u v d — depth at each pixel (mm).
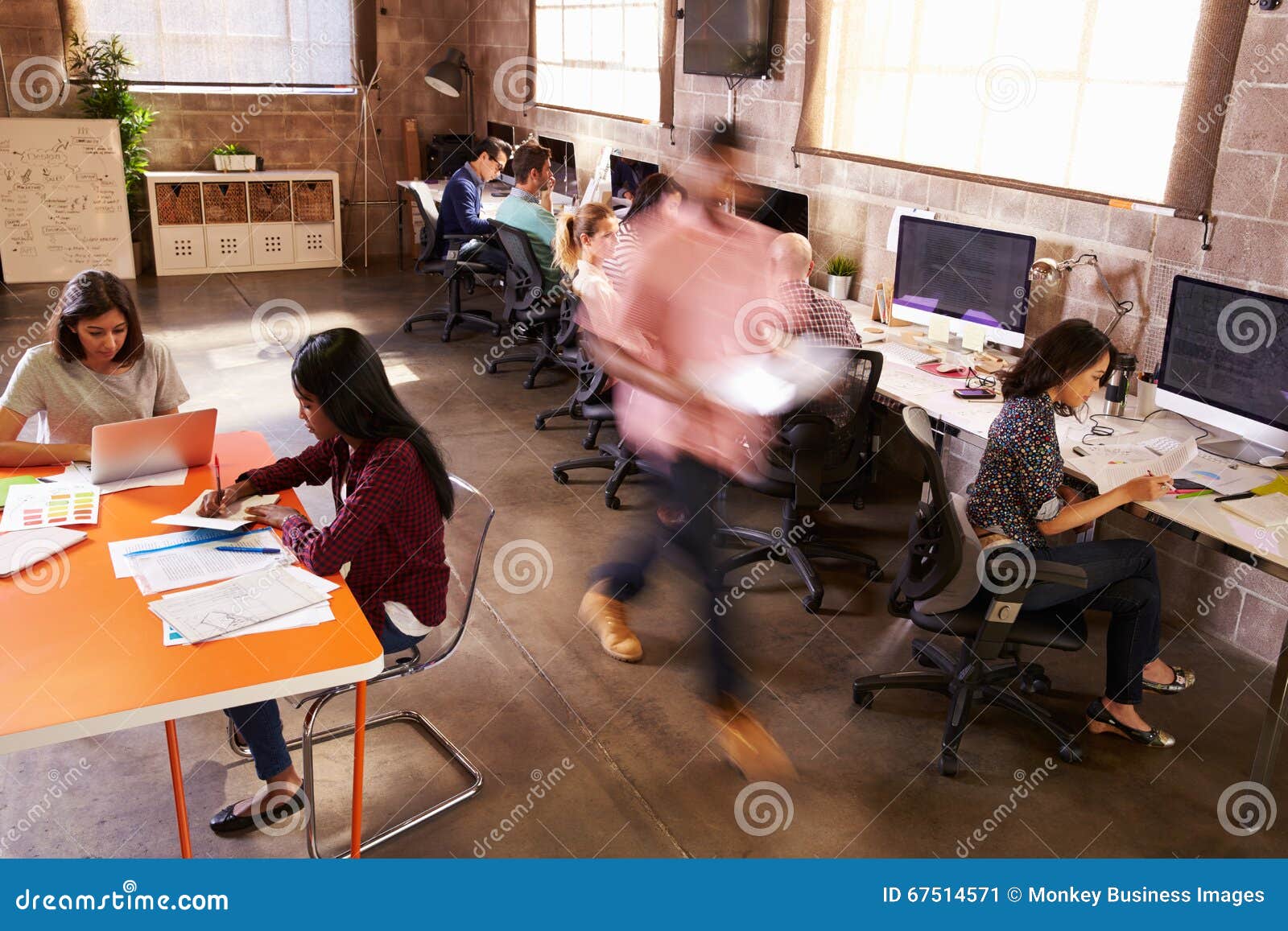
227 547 2223
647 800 2508
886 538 3963
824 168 4902
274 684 1737
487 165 6574
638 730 2771
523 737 2725
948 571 2582
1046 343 2547
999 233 3648
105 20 7473
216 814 2371
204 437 2643
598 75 7023
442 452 2623
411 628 2328
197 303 7086
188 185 7750
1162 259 3328
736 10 5160
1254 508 2582
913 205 4375
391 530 2252
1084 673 3105
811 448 3334
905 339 4117
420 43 8492
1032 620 2609
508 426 5035
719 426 2539
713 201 2402
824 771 2629
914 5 4340
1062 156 3764
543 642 3172
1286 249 2936
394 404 2287
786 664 3104
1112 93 3541
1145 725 2738
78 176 7312
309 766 2170
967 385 3547
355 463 2320
